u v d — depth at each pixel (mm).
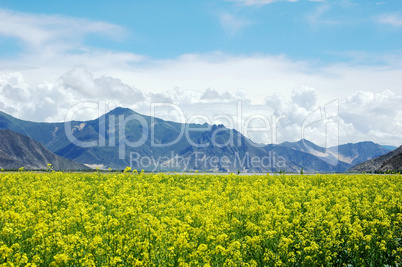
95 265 11609
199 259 11961
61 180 30984
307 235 13867
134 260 11398
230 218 16469
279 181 32281
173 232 13469
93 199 21422
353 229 13914
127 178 32781
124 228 13797
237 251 11898
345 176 38000
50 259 11820
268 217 15594
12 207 18188
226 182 32500
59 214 17047
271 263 12016
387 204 18953
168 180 32281
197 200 20891
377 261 12562
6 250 11281
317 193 24656
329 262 12602
